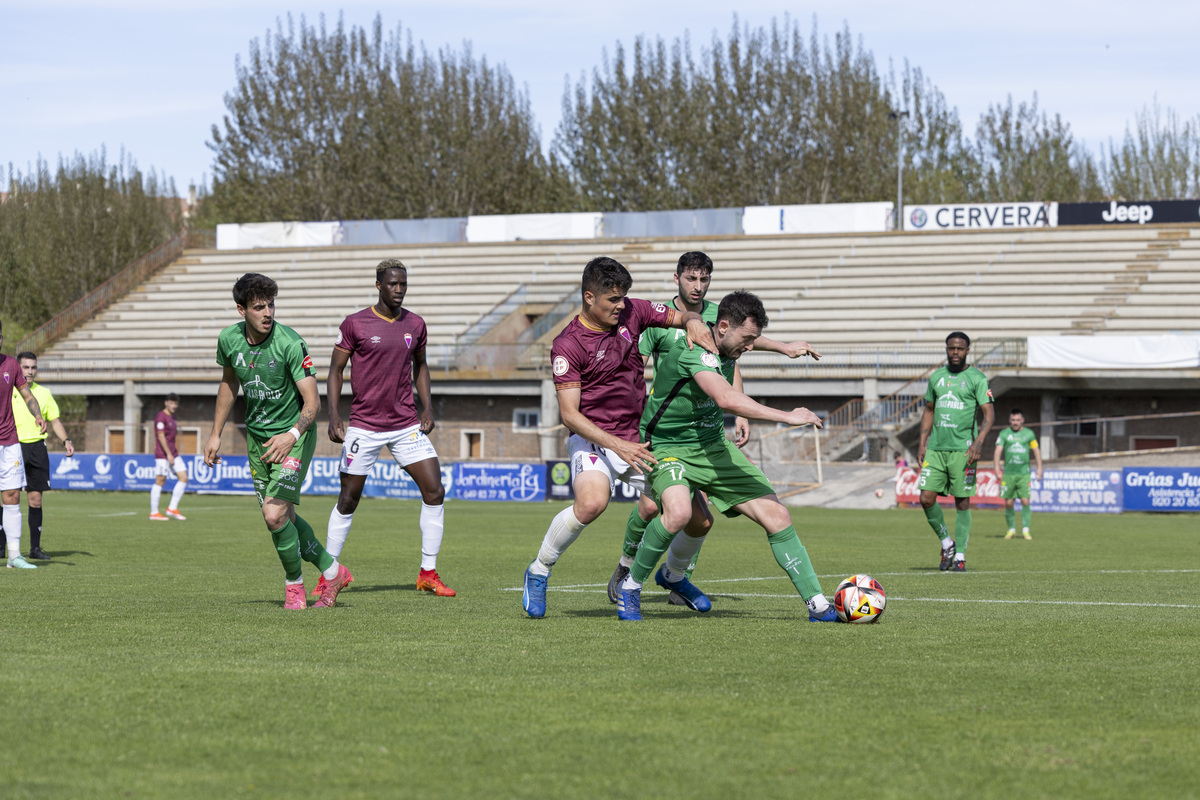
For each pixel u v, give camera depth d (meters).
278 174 69.38
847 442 37.03
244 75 69.75
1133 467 30.36
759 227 49.53
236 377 8.88
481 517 25.08
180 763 4.28
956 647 6.99
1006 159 72.25
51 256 66.81
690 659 6.50
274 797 3.88
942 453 13.70
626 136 67.44
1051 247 45.22
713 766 4.26
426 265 51.75
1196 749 4.54
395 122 68.50
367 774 4.14
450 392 42.91
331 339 48.69
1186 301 41.34
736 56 67.06
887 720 4.99
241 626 7.83
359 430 10.26
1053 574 12.91
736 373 8.63
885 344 41.69
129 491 36.75
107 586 10.85
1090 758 4.40
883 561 14.87
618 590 8.77
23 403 14.43
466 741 4.61
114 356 47.19
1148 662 6.47
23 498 32.56
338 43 69.38
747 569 13.30
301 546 9.05
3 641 7.07
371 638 7.27
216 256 54.59
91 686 5.62
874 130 67.06
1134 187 71.00
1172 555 16.27
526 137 71.12
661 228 50.41
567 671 6.10
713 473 8.31
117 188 70.25
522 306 47.50
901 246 47.12
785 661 6.44
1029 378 37.06
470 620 8.24
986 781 4.10
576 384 8.20
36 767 4.21
